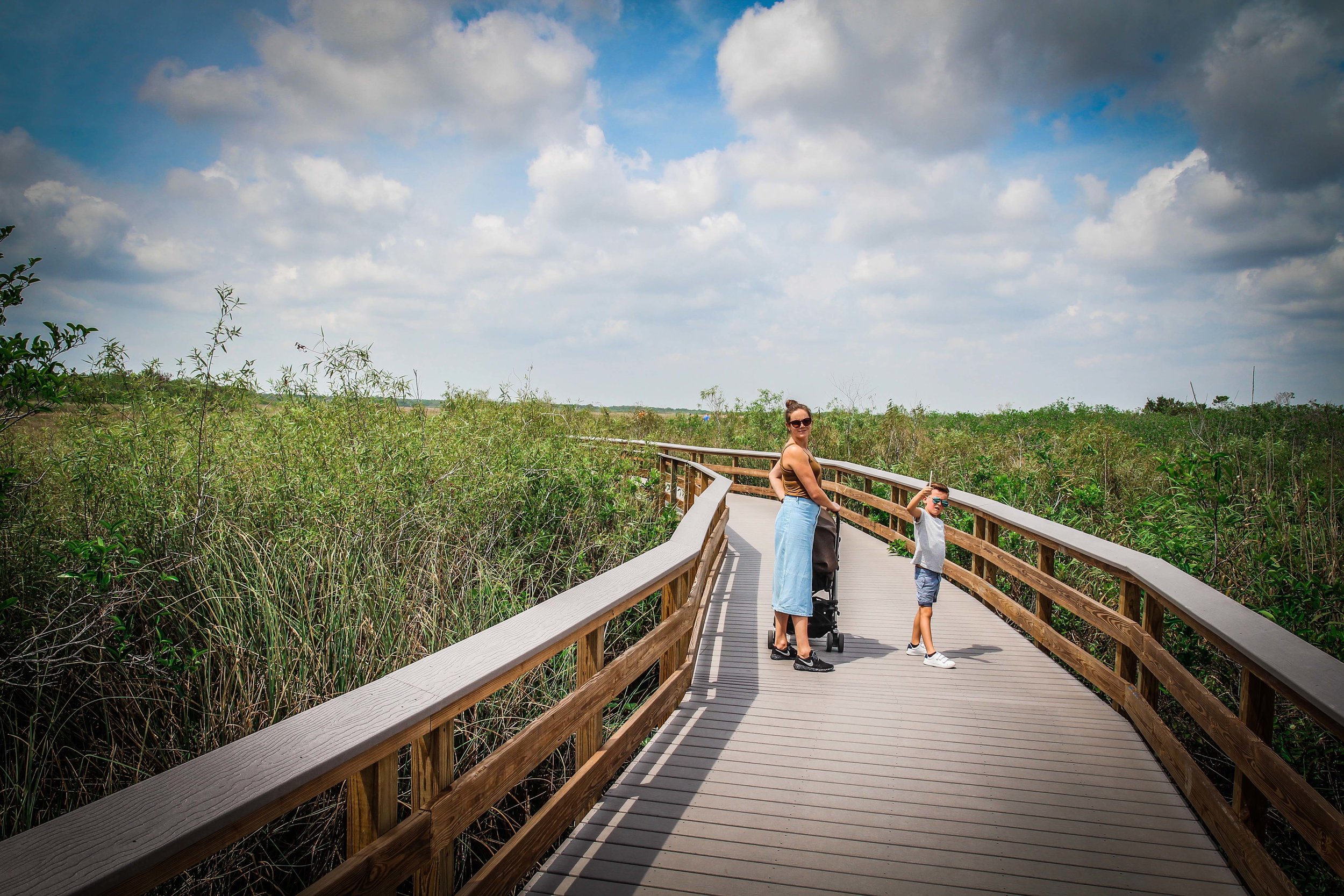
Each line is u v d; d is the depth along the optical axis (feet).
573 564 21.24
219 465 18.06
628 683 11.93
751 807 10.65
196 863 4.38
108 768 11.62
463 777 7.29
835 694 15.23
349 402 22.86
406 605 15.69
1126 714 13.99
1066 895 8.61
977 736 13.12
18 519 14.69
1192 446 27.81
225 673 13.03
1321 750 12.85
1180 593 10.96
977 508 22.11
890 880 8.90
